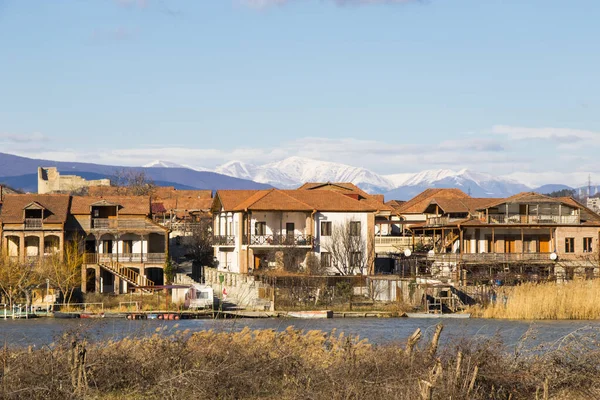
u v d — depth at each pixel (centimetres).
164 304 9938
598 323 8081
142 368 4194
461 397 3612
